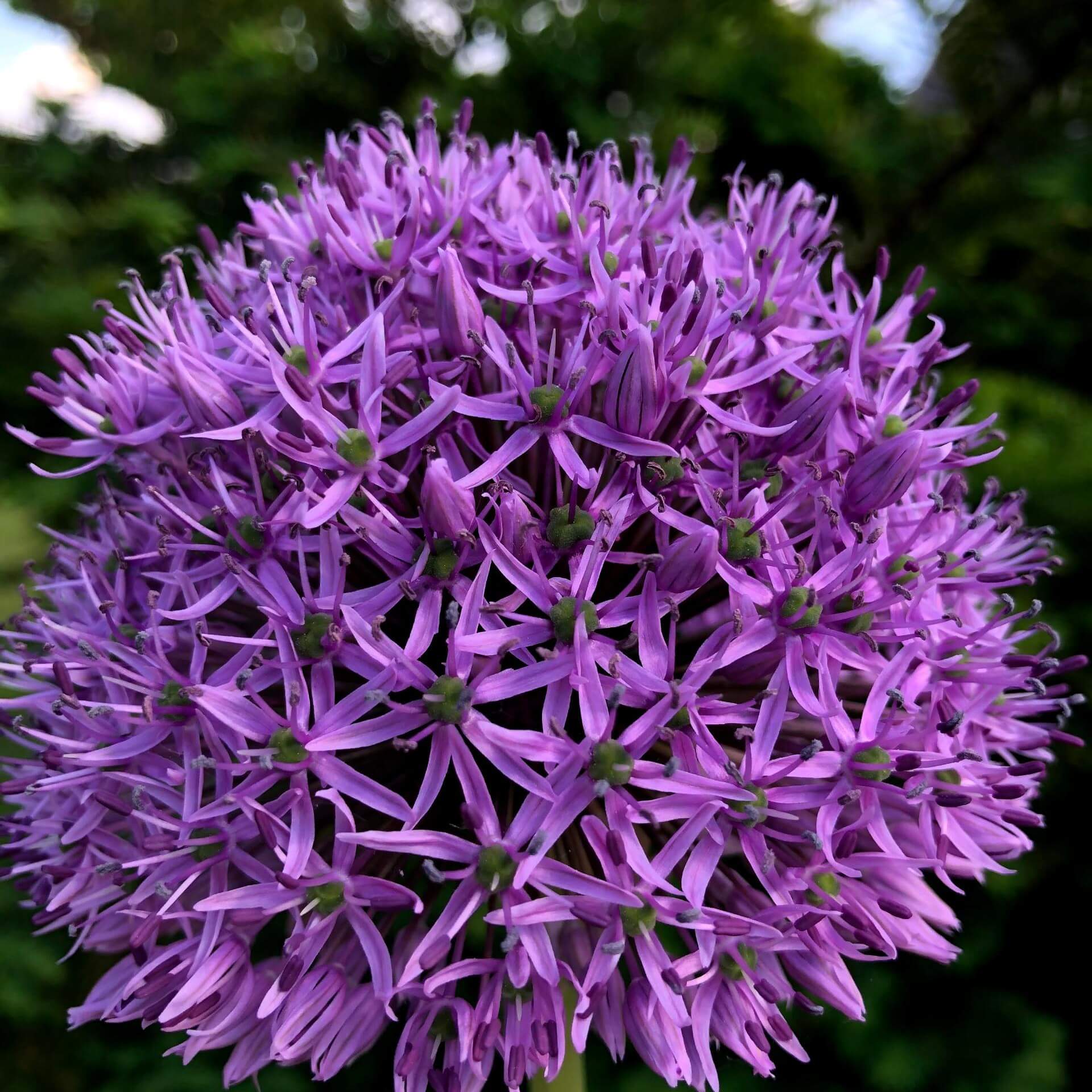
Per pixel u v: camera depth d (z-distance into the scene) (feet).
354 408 0.28
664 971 0.25
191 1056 0.28
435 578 0.27
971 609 0.34
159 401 0.33
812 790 0.27
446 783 0.30
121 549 0.32
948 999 0.72
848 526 0.29
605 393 0.27
